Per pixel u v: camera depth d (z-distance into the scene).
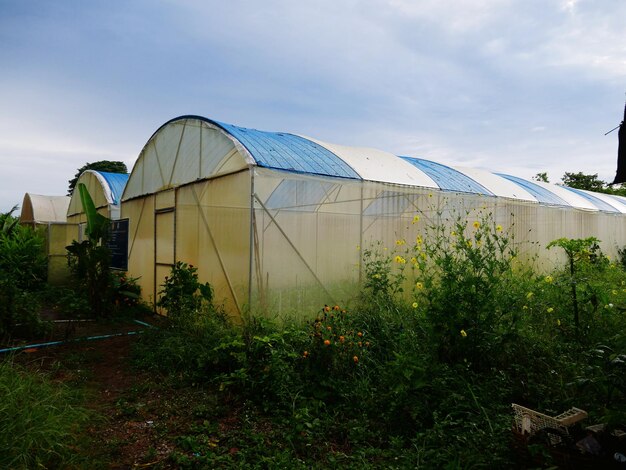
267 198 6.48
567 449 2.62
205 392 4.54
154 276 9.54
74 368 5.33
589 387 3.75
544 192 12.47
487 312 4.27
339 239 7.22
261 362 4.53
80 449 3.30
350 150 8.94
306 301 6.76
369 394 4.05
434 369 3.89
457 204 8.99
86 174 15.88
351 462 3.19
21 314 6.61
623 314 5.42
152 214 9.70
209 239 7.43
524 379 4.20
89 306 8.30
